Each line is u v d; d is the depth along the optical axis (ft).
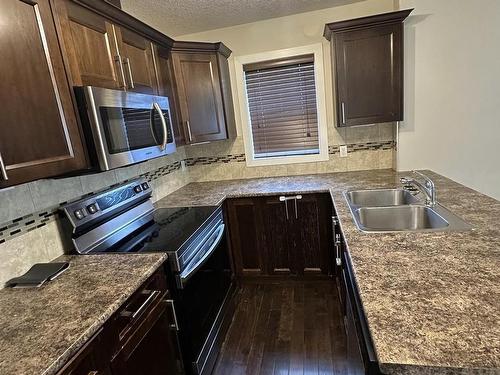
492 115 7.75
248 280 8.84
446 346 2.19
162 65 7.23
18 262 4.32
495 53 7.45
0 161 3.11
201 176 10.27
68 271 4.31
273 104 9.62
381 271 3.31
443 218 4.74
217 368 5.81
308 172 9.70
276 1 7.63
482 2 7.28
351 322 3.83
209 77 8.43
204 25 8.84
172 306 4.70
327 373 5.46
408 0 7.53
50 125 3.84
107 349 3.26
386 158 9.14
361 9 8.39
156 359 4.22
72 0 4.31
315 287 8.25
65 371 2.68
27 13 3.59
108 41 5.14
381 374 2.30
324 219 7.92
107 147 4.56
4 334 2.98
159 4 7.10
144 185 7.03
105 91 4.60
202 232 6.00
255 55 9.20
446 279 3.04
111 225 5.65
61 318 3.17
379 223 5.80
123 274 4.07
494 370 1.98
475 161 8.06
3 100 3.26
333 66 7.84
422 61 7.77
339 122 7.94
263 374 5.58
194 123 8.24
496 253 3.50
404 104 8.06
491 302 2.62
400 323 2.47
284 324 6.88
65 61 4.14
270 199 8.09
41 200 4.75
